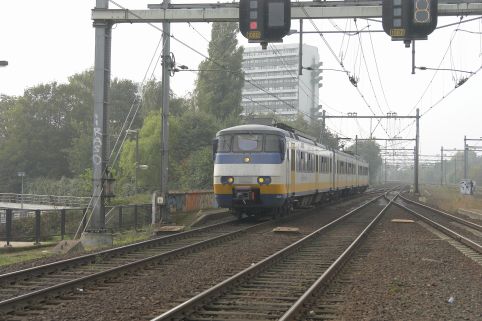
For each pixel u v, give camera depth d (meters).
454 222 28.52
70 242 17.95
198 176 49.50
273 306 9.45
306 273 12.78
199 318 8.66
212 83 65.81
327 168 38.03
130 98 89.19
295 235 20.91
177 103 70.00
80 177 63.53
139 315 8.82
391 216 31.30
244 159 24.70
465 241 18.27
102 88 20.19
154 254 15.94
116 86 89.06
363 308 9.27
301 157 29.36
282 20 17.20
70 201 50.91
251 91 175.88
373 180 136.00
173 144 53.47
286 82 170.62
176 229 22.38
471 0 18.50
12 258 16.47
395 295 10.30
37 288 11.04
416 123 64.38
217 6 19.98
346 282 11.73
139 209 26.61
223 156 25.08
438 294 10.48
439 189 99.56
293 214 30.64
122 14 19.98
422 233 22.03
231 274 12.63
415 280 11.89
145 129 52.91
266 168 24.48
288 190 26.17
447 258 15.31
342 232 22.05
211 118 57.75
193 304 9.09
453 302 9.84
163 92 24.48
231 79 65.75
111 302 9.72
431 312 9.06
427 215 33.38
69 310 9.14
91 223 20.08
